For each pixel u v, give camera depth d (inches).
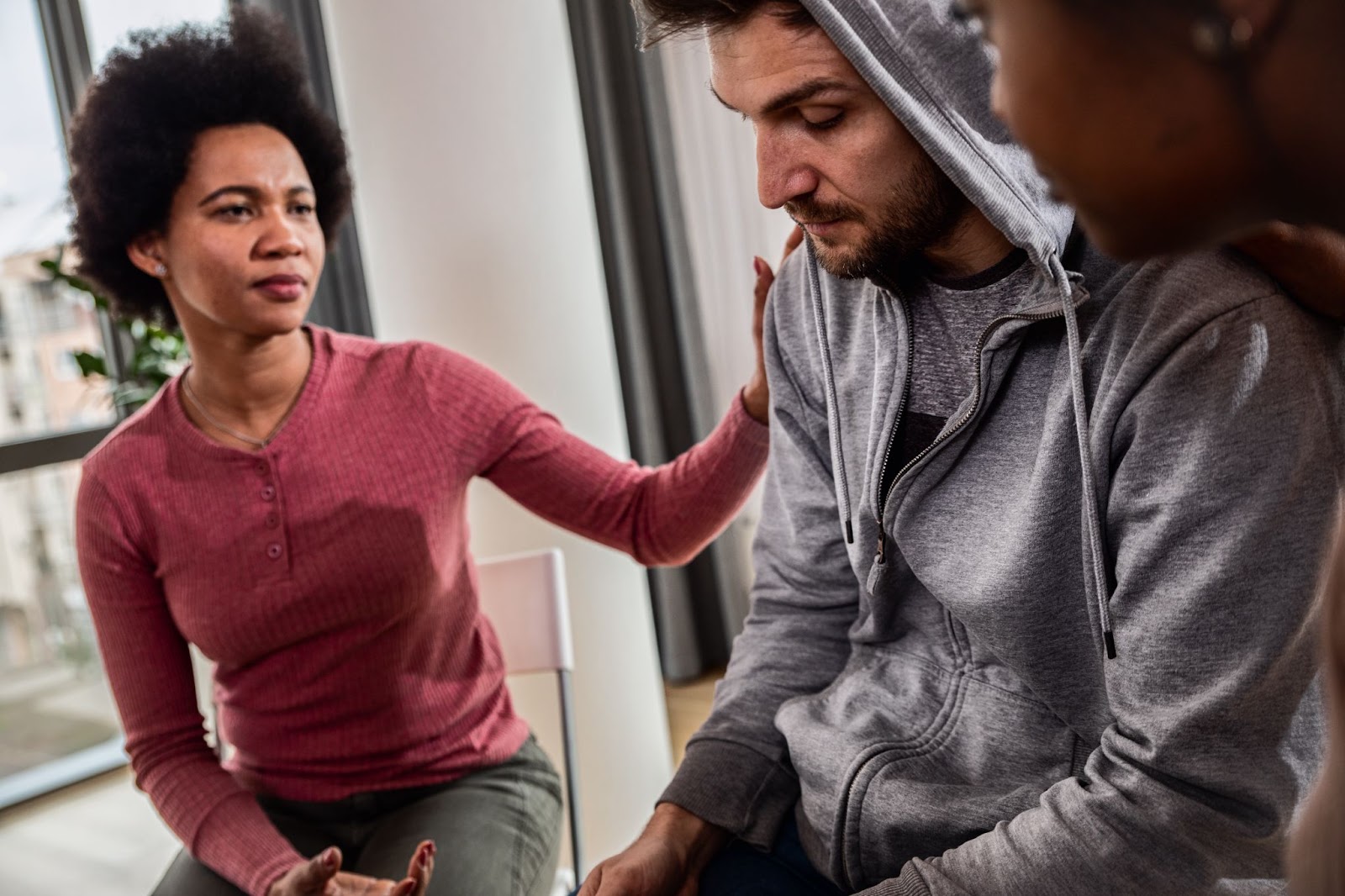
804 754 41.6
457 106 75.0
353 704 57.0
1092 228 16.4
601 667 80.7
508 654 63.1
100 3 122.6
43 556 147.6
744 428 55.1
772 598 47.3
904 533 38.3
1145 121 14.6
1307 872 16.2
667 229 125.0
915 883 34.6
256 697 57.6
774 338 45.6
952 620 40.3
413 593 56.7
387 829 55.9
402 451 57.4
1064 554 34.5
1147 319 31.7
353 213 118.9
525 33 75.2
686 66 120.0
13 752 139.6
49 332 143.3
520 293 77.0
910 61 30.6
